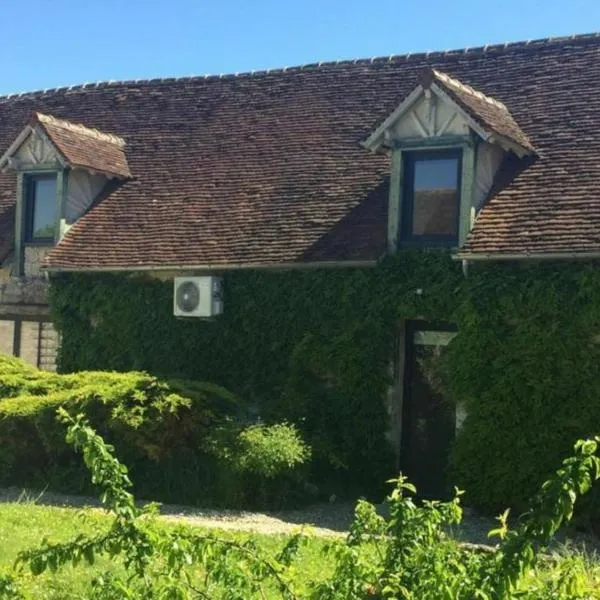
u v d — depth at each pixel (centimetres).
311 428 1203
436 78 1170
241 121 1614
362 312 1208
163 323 1366
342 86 1600
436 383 1203
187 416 1109
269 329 1282
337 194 1341
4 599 404
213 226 1375
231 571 396
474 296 1102
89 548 398
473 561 385
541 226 1082
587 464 362
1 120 1908
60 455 1150
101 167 1526
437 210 1198
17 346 1533
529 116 1305
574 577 370
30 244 1527
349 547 403
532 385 1054
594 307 1028
